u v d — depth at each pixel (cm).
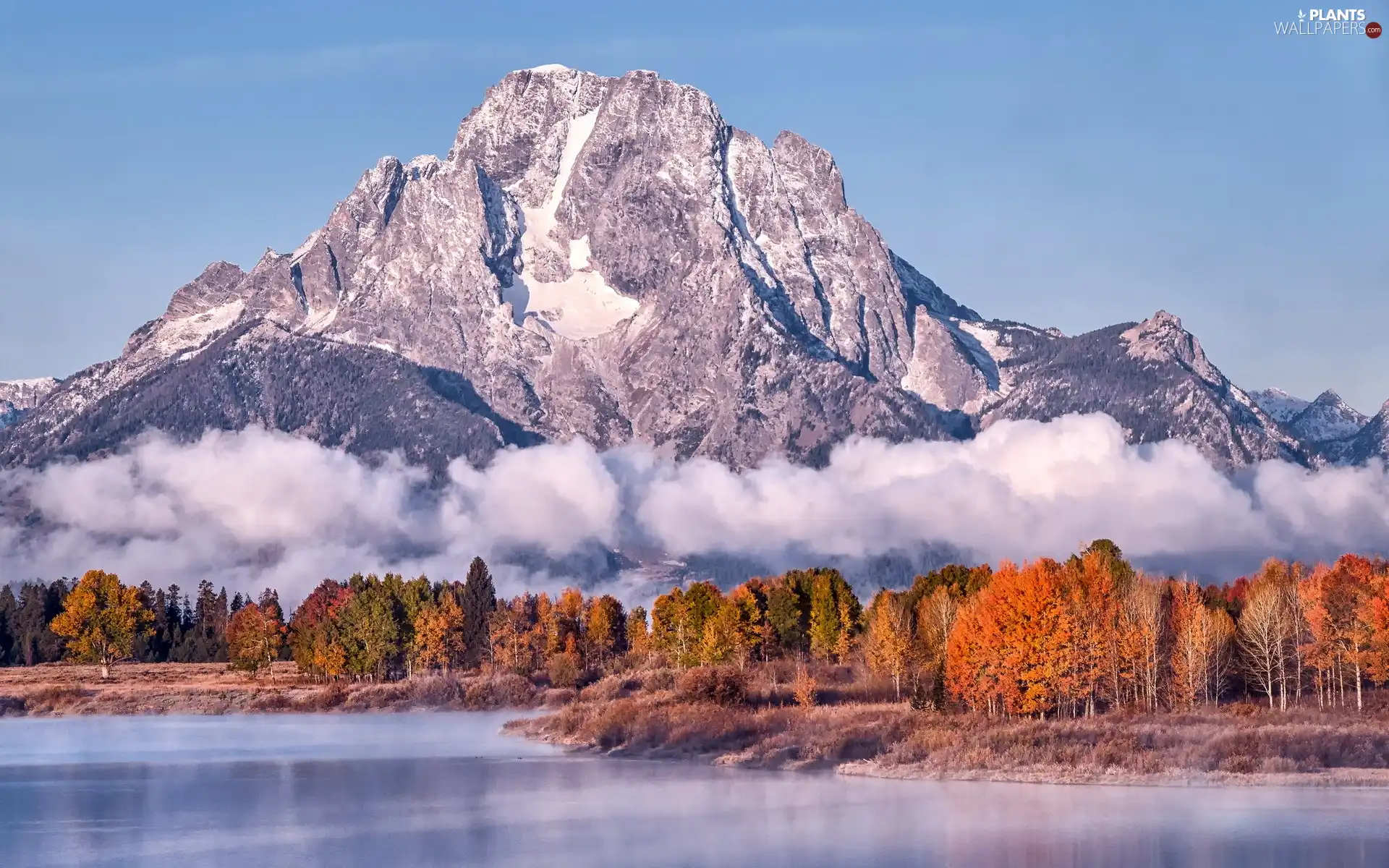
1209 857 7988
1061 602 13562
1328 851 8106
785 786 11262
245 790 11931
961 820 9319
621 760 13975
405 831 9619
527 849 8831
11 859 8906
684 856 8481
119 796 11600
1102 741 11894
